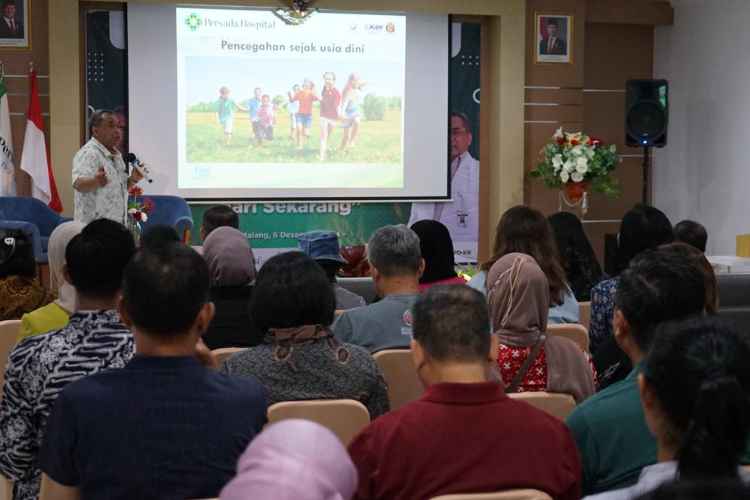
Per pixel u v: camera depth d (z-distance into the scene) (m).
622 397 2.21
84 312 2.51
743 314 5.08
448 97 9.77
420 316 2.17
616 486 2.20
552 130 9.98
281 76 9.43
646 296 2.26
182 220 8.84
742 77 9.34
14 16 8.85
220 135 9.37
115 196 7.82
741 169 9.38
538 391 3.01
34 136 8.70
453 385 2.07
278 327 2.71
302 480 1.11
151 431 2.00
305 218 9.73
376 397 2.75
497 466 2.03
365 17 9.54
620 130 10.77
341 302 4.37
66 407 2.01
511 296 3.01
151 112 9.23
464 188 10.02
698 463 1.37
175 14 9.19
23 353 2.46
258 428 2.08
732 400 1.39
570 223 5.16
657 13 10.41
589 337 4.02
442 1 9.53
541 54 9.90
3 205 8.41
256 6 9.24
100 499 2.00
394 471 2.03
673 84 10.49
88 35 9.14
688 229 5.30
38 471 2.52
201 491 2.01
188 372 2.04
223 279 4.03
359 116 9.62
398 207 9.91
